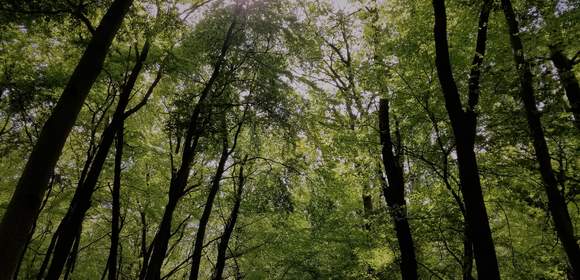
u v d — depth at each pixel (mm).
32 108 11680
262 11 11852
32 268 17031
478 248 7035
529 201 10695
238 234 19375
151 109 14953
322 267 17297
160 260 10258
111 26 5480
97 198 15961
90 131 13914
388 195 12961
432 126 11711
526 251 12148
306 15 16688
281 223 17500
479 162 11078
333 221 16656
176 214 17422
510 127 9094
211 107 10938
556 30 7988
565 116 8867
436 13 8023
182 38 11625
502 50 9727
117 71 11992
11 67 11008
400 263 12211
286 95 12555
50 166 4516
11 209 4184
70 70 11883
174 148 17750
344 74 15391
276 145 13977
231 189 17812
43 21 8656
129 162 16109
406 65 11352
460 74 10164
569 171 9883
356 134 13211
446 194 11211
